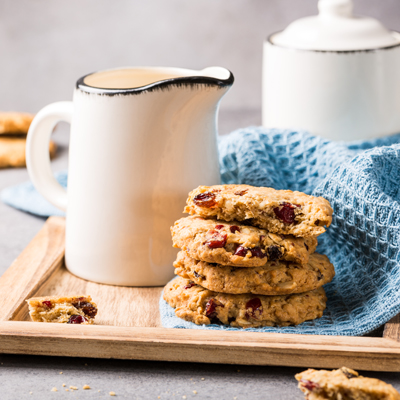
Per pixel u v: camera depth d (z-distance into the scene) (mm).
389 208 572
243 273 559
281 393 522
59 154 905
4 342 542
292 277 563
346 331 555
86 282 626
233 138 674
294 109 721
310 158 664
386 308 557
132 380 530
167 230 612
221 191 568
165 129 599
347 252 617
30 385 525
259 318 562
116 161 602
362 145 691
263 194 562
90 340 538
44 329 546
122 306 599
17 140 896
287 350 531
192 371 537
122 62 1153
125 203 606
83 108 605
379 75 706
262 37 1131
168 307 582
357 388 498
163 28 1133
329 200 603
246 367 541
